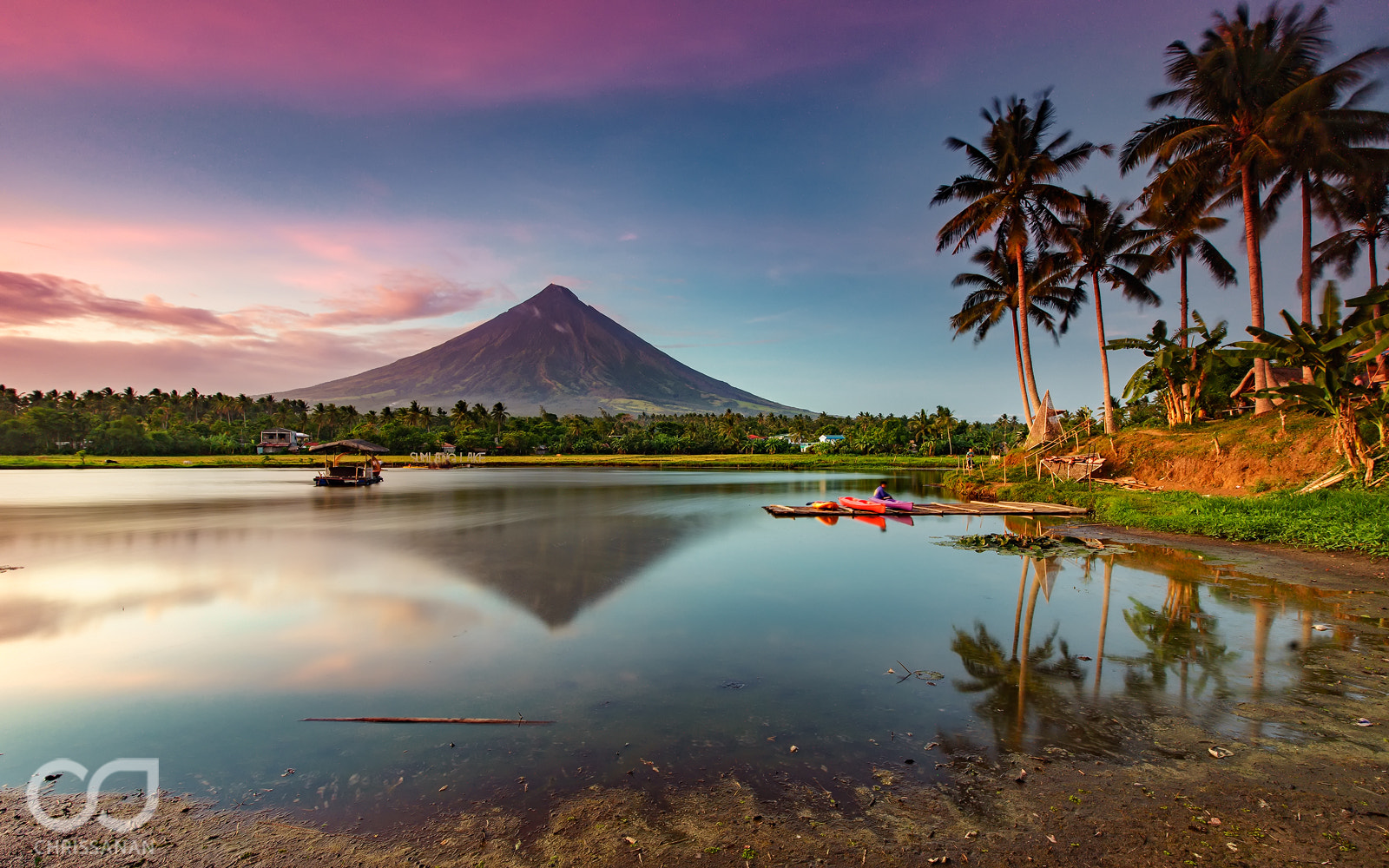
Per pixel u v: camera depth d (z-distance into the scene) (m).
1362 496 15.10
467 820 3.92
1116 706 5.52
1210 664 6.56
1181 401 30.69
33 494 33.94
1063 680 6.20
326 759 4.74
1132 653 6.99
